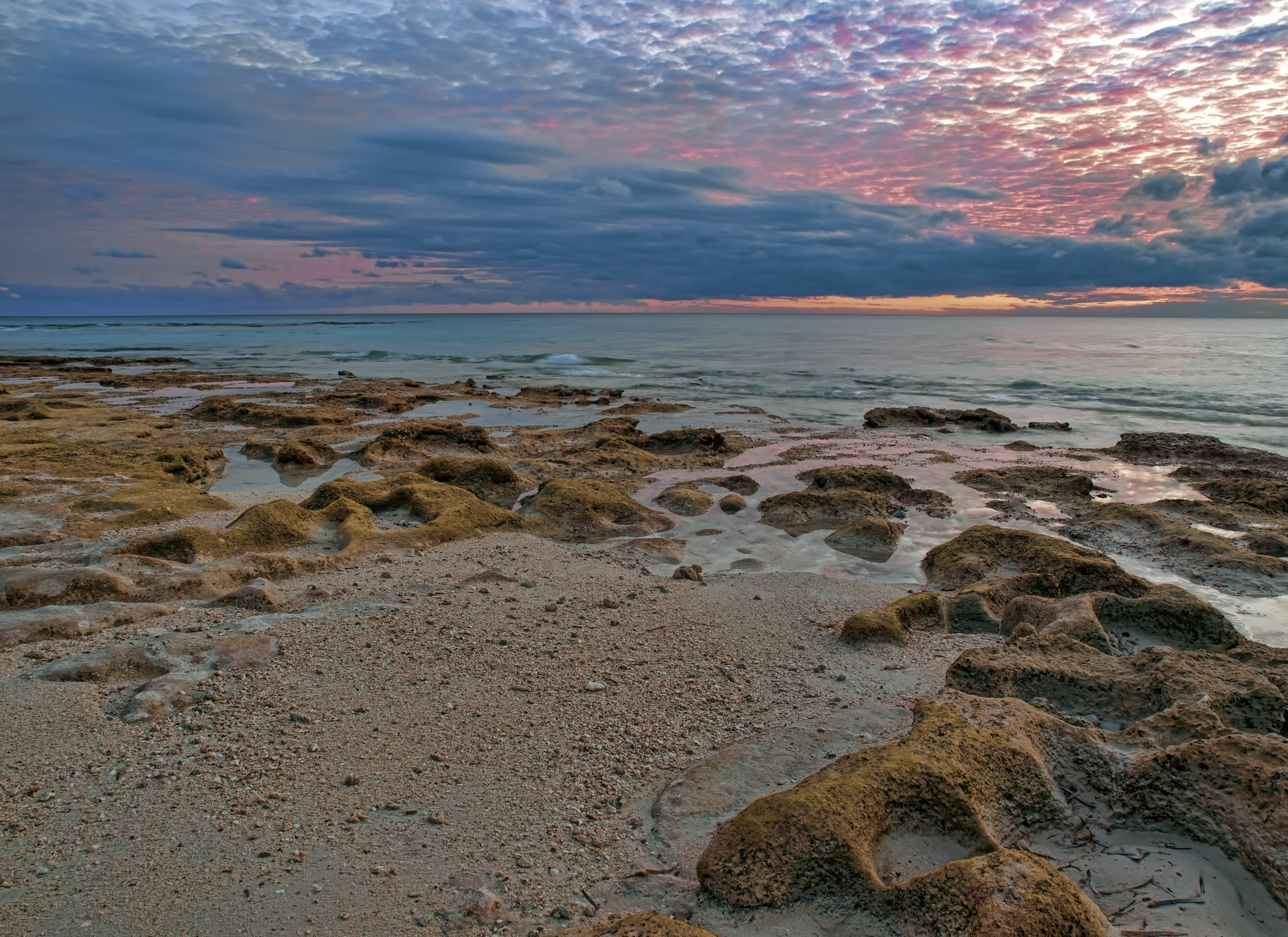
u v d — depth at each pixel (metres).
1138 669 7.50
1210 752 5.44
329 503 14.77
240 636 8.45
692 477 19.06
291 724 6.83
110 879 4.82
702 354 58.03
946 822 5.04
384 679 7.76
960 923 4.12
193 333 110.06
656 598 10.60
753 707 7.49
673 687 7.89
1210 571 12.25
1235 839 4.99
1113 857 5.09
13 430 23.03
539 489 16.75
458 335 94.44
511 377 44.44
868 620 9.35
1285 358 47.00
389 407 30.66
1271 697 6.63
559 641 8.92
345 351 66.75
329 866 5.01
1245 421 26.59
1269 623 10.45
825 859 4.65
